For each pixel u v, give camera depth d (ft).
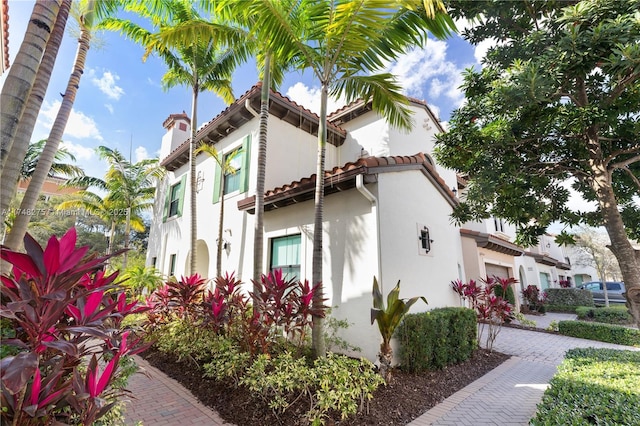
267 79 26.05
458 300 31.22
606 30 11.96
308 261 26.20
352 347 20.83
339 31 19.12
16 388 5.24
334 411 14.53
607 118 14.40
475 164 17.35
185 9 32.22
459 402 16.84
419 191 27.12
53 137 20.08
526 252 67.46
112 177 65.46
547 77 13.52
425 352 20.02
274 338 19.24
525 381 20.48
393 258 22.25
